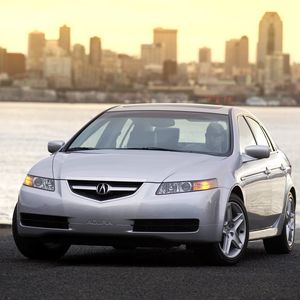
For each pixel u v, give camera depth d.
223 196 21.05
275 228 24.62
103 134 23.27
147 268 19.92
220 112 23.73
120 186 20.56
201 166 21.25
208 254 21.02
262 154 22.84
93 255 23.67
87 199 20.52
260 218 23.48
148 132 23.09
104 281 17.86
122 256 23.50
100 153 22.22
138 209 20.31
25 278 18.16
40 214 20.83
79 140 23.22
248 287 17.58
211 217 20.72
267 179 23.94
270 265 21.69
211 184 20.91
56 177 21.02
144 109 23.89
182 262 22.16
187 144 22.66
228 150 22.59
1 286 17.19
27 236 21.11
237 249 21.77
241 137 23.45
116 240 20.53
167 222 20.47
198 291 17.00
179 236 20.48
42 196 20.88
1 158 170.75
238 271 20.05
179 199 20.48
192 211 20.48
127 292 16.72
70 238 20.78
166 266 21.06
